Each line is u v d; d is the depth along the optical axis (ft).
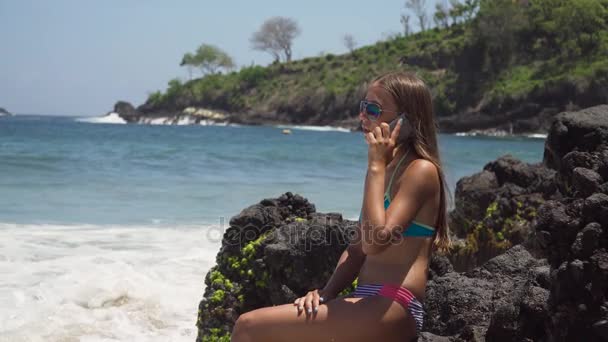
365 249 9.22
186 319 19.66
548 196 23.35
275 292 13.51
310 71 355.97
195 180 57.67
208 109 380.78
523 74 246.88
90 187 49.93
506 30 255.09
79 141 121.80
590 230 9.26
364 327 9.04
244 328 9.46
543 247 10.36
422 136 9.71
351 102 300.81
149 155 85.76
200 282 22.95
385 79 9.86
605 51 234.38
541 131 224.94
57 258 25.62
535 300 10.44
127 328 18.66
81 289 20.92
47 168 62.85
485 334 10.98
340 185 56.13
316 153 99.66
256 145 125.08
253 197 46.88
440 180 9.71
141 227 33.45
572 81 220.02
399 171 9.60
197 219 36.60
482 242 23.72
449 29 324.60
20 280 22.12
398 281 9.30
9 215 36.06
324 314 9.16
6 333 17.52
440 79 265.75
